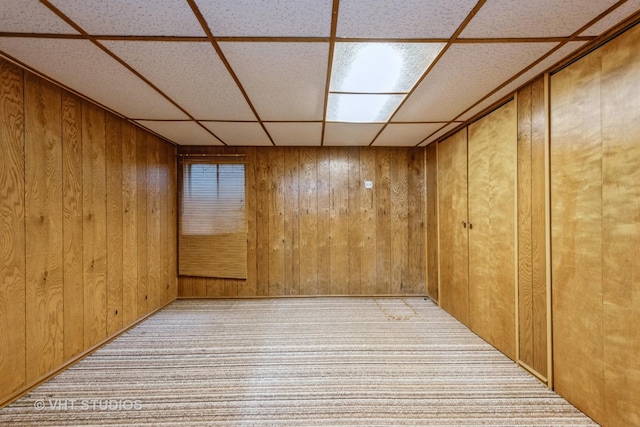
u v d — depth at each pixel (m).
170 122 3.11
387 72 2.02
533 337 2.22
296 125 3.21
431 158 4.05
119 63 1.88
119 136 2.97
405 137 3.74
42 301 2.16
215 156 4.18
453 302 3.48
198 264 4.19
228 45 1.69
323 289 4.25
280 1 1.32
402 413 1.86
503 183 2.54
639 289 1.48
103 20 1.46
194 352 2.66
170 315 3.58
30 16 1.42
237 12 1.40
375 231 4.24
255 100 2.50
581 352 1.82
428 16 1.44
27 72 2.04
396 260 4.25
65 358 2.36
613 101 1.60
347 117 2.95
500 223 2.59
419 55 1.81
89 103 2.58
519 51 1.77
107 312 2.82
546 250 2.07
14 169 1.96
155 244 3.65
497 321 2.66
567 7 1.39
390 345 2.78
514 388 2.10
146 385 2.16
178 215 4.18
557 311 2.00
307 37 1.62
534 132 2.17
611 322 1.62
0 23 1.47
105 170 2.79
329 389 2.11
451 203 3.50
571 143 1.86
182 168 4.18
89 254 2.61
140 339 2.92
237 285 4.21
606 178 1.64
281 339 2.92
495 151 2.64
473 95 2.42
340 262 4.25
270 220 4.22
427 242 4.21
